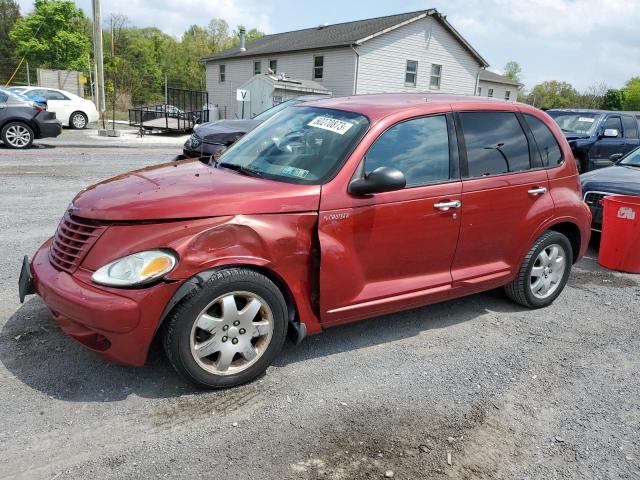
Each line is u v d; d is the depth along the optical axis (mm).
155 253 2918
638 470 2789
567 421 3188
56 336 3736
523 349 4090
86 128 23125
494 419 3162
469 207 4027
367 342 4051
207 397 3186
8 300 4262
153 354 3598
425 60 29516
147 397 3143
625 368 3875
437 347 4043
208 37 84125
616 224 6074
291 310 3453
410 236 3750
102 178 10070
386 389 3410
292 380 3443
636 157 7848
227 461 2662
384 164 3654
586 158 11891
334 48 27922
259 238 3148
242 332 3211
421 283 3926
